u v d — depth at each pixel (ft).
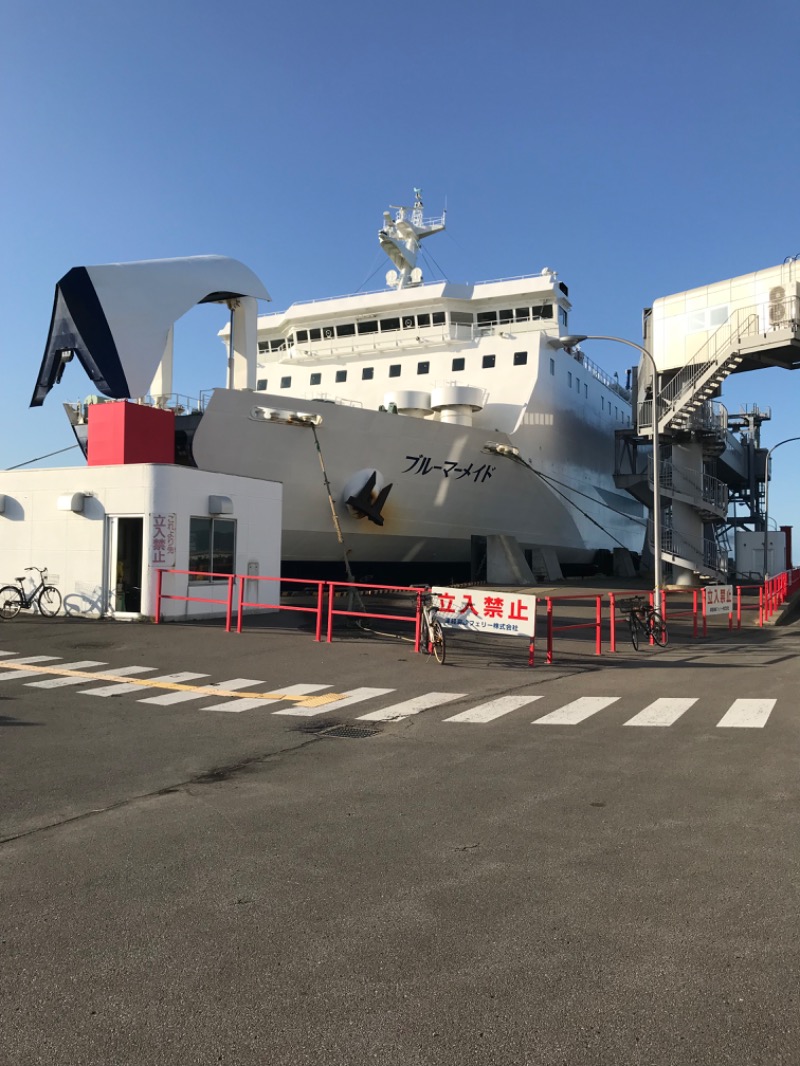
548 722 25.68
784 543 137.49
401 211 109.29
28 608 54.24
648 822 15.75
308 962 10.16
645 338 105.60
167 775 19.40
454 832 15.21
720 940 10.66
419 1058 8.16
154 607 49.88
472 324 99.91
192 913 11.64
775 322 87.71
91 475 52.11
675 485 107.34
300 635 46.26
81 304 57.00
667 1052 8.21
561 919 11.36
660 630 50.62
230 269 67.10
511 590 87.66
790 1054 8.15
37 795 17.65
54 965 10.12
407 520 80.74
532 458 94.27
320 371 100.17
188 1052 8.30
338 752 21.79
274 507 59.21
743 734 23.84
